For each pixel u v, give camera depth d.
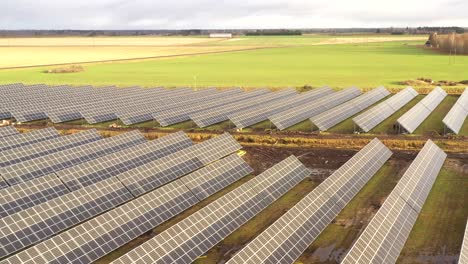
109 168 48.25
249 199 40.56
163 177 46.97
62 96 90.44
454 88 99.56
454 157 54.59
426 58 183.38
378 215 34.91
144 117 75.19
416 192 41.47
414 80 114.69
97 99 88.00
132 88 100.75
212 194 44.31
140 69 153.50
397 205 37.69
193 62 179.12
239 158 50.88
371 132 66.12
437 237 36.16
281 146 61.50
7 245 32.34
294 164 48.69
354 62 172.00
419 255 33.72
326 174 50.97
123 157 50.69
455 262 32.88
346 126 70.31
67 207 37.75
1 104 80.69
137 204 37.81
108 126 72.94
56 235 32.41
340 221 39.31
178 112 75.25
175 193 41.31
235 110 77.69
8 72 144.12
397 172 50.56
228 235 36.53
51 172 48.19
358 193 44.91
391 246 33.03
